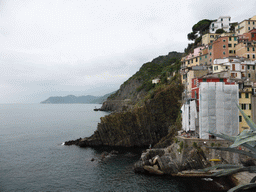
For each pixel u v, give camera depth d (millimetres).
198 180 36594
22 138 81562
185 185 34812
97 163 48812
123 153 58781
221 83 42500
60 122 139375
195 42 109188
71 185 36531
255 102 44688
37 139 79500
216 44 78875
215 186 34188
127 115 72500
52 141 75812
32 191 34469
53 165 47594
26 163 49156
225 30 106312
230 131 41656
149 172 41031
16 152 59531
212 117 42094
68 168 45438
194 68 68375
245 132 16594
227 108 42062
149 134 71812
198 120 46031
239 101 45438
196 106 47000
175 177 38250
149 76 190625
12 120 155875
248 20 89250
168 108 72250
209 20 115250
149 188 34219
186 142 41281
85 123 132625
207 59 82000
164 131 71750
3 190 34875
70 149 63500
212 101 42250
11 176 40938
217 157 39375
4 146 67188
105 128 71312
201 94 42500
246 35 82750
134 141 70812
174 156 43312
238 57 70812
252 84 51062
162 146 58250
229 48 77688
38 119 163125
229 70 57531
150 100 74125
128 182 36969
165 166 40281
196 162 39469
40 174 41969
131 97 182250
